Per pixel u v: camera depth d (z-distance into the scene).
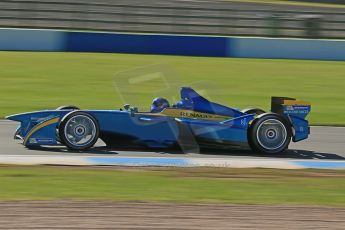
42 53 85.69
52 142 36.09
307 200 26.77
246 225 22.06
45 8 103.88
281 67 85.75
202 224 21.98
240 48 91.94
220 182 29.84
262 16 111.75
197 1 143.75
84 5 103.75
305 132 38.66
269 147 37.56
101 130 36.03
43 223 21.44
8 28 89.38
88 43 88.44
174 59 86.81
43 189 26.88
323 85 75.25
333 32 104.00
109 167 32.53
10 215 22.34
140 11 107.31
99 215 22.73
